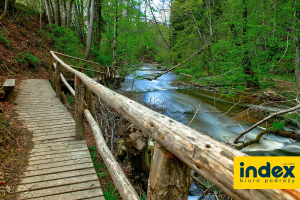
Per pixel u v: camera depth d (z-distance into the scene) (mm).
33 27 12172
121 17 13570
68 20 14898
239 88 8055
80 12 18203
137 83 16000
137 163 3516
